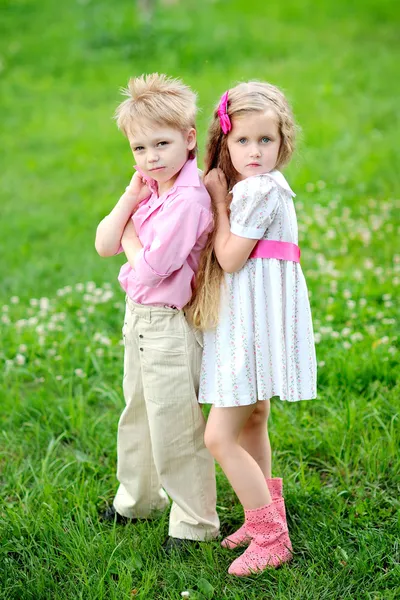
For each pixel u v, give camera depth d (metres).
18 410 4.48
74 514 3.50
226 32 13.53
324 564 3.10
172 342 3.06
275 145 2.97
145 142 2.93
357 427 3.98
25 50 13.62
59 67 12.74
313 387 3.10
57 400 4.50
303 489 3.58
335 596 2.95
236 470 3.06
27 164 9.19
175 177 3.05
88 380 4.78
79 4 16.25
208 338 3.08
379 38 13.22
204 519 3.26
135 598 2.98
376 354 4.59
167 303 3.02
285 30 13.94
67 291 5.98
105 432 4.19
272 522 3.12
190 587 3.05
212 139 3.14
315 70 11.42
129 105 2.95
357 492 3.57
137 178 3.12
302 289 3.08
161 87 2.97
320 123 9.22
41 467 3.95
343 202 7.22
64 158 9.34
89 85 11.91
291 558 3.18
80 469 3.89
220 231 3.00
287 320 3.03
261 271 2.99
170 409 3.11
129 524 3.45
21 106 11.23
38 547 3.29
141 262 2.94
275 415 4.20
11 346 5.23
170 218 2.92
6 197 8.30
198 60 12.24
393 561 3.11
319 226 6.67
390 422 4.02
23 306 5.87
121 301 5.74
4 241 7.18
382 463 3.71
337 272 5.79
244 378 3.00
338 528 3.31
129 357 3.22
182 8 15.80
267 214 2.92
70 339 5.16
